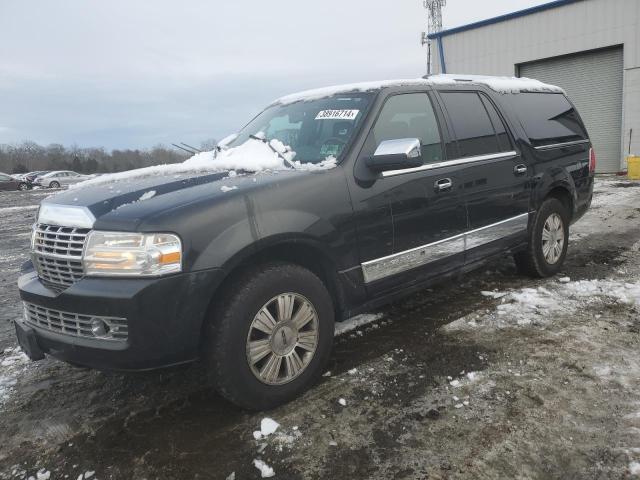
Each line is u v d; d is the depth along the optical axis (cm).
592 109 1880
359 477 234
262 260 296
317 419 281
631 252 605
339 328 411
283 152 353
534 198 473
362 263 330
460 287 497
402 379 320
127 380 346
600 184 1405
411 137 372
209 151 429
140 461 256
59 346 272
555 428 260
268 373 287
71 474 250
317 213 304
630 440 247
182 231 257
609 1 1744
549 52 1923
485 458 241
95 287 256
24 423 299
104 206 277
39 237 294
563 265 562
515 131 461
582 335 367
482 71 2139
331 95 392
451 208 387
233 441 267
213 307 273
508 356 341
